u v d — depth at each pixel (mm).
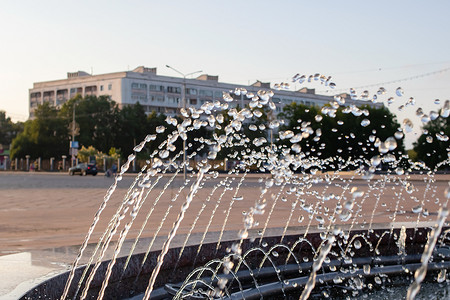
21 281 2279
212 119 2924
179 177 30562
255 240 3584
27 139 61500
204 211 9633
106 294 2764
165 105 74875
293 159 2812
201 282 3117
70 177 35250
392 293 3193
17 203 12188
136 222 7816
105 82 75000
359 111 2797
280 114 22438
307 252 3779
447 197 1258
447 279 3582
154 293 2949
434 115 1851
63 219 8484
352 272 3537
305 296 1637
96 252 3072
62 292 2428
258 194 14633
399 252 4039
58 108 69250
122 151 60125
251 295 2988
